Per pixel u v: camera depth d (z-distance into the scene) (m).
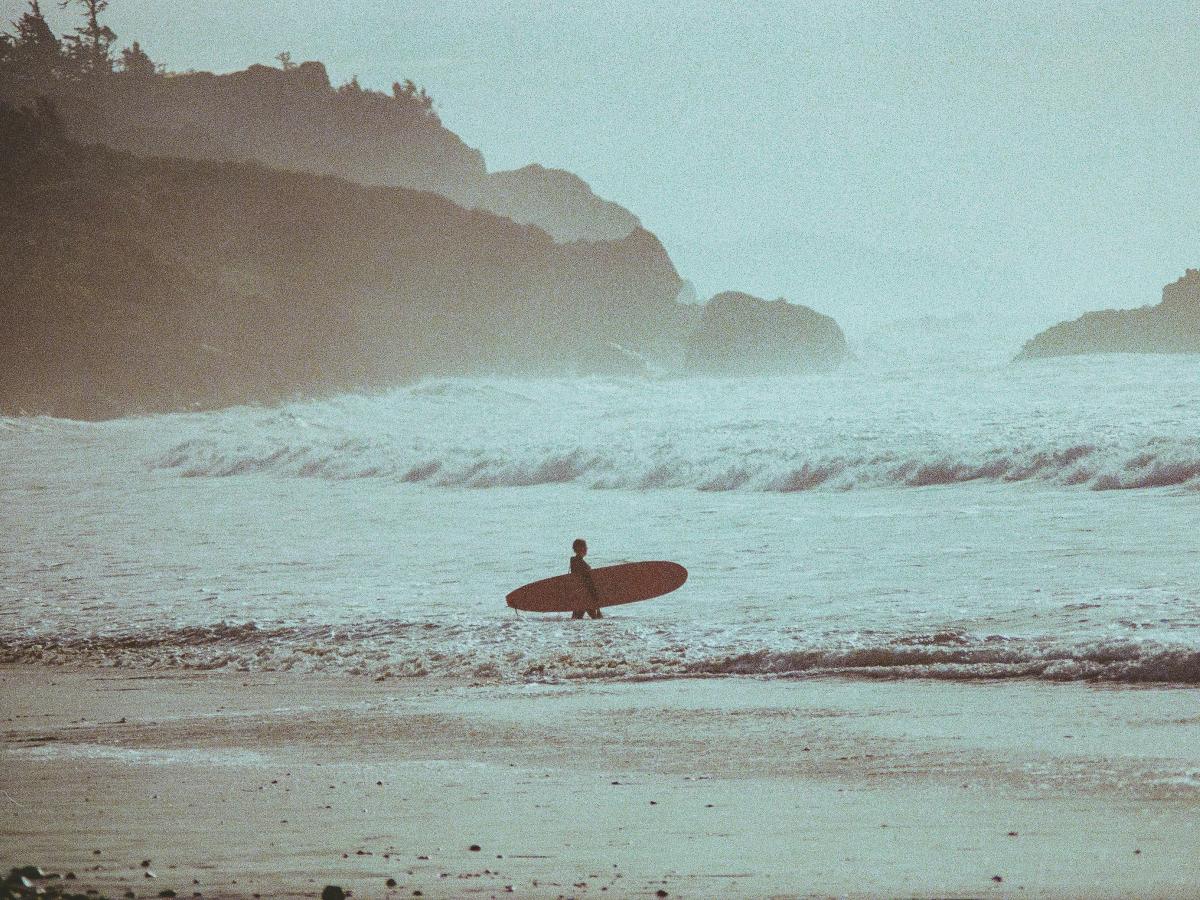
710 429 41.91
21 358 88.25
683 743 8.74
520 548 22.34
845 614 14.39
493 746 8.97
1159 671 10.34
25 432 68.12
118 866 5.59
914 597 15.14
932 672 11.05
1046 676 10.60
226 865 5.57
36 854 5.89
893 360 110.00
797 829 6.10
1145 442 27.86
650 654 12.92
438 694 11.67
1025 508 23.38
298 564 21.78
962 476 28.47
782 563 18.72
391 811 6.82
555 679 12.16
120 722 10.71
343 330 103.62
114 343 90.62
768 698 10.44
